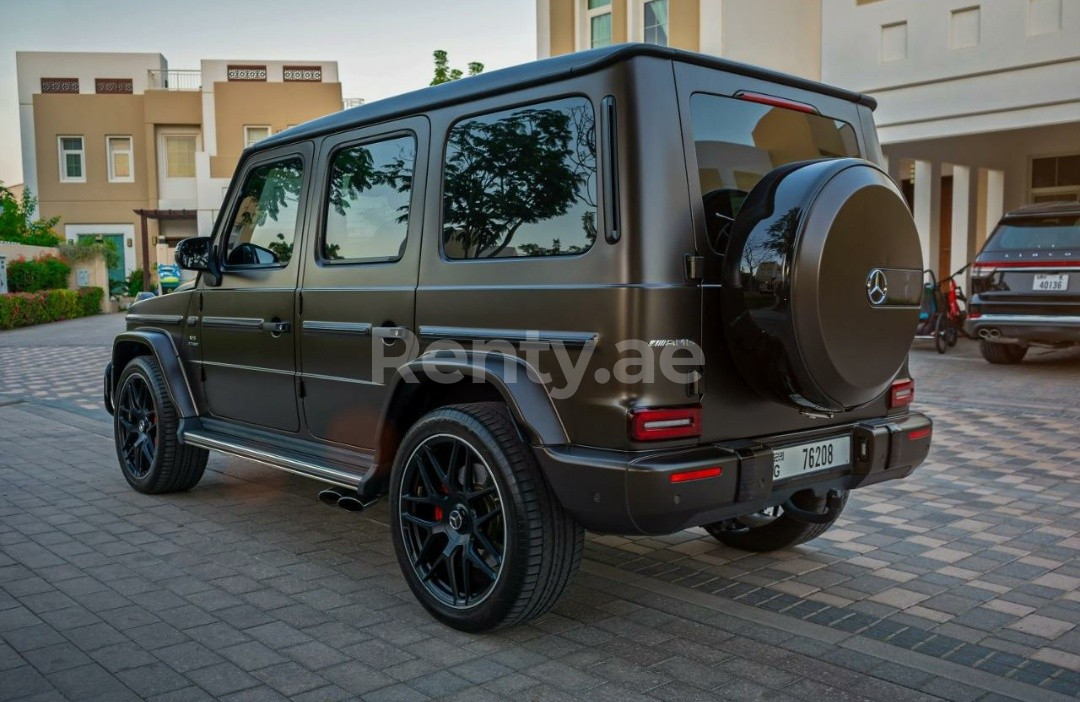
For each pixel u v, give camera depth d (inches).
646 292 117.4
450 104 145.6
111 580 161.5
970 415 324.2
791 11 589.3
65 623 141.3
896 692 117.5
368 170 161.6
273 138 185.3
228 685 120.1
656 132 120.3
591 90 124.0
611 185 120.0
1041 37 438.6
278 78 1376.7
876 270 126.2
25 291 972.6
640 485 115.0
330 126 170.1
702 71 129.0
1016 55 447.5
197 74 1391.5
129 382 223.9
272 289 180.5
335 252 167.9
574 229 125.7
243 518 202.8
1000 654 130.2
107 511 208.8
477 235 139.9
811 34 594.6
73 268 1126.4
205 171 1296.8
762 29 583.8
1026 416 321.1
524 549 126.3
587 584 158.6
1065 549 178.5
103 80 1380.4
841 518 200.8
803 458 135.0
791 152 143.4
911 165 695.7
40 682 120.8
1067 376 410.6
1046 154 622.5
